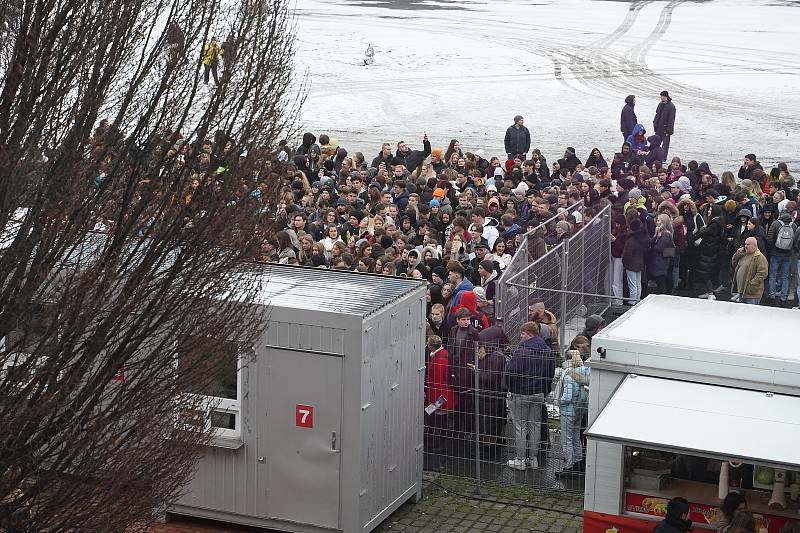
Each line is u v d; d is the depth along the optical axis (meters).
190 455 9.75
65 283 8.93
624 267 22.23
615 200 24.50
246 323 10.95
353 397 12.37
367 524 12.76
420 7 59.59
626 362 11.82
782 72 45.72
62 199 8.90
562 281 19.28
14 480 8.70
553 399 14.30
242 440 12.75
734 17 56.06
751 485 11.59
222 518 12.98
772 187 24.22
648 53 49.22
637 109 40.81
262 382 12.59
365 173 25.97
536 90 43.72
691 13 57.22
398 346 13.13
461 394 14.59
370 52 47.72
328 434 12.50
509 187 24.80
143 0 9.86
